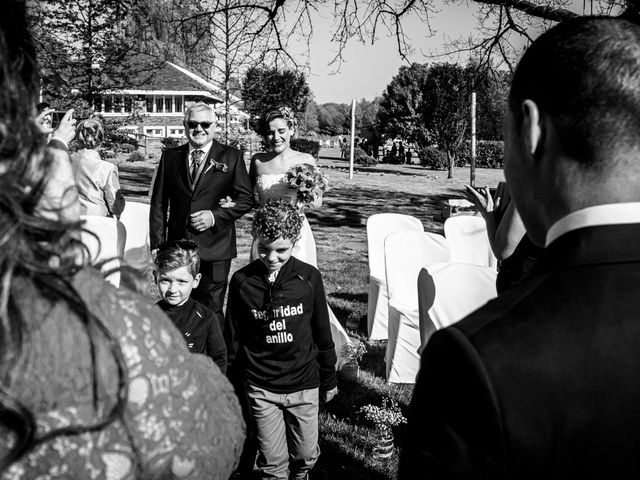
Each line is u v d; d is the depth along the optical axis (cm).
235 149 563
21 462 77
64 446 79
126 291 96
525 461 91
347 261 1108
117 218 623
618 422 92
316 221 1722
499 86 1238
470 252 670
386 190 2631
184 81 4556
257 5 1164
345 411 478
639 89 100
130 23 1443
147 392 88
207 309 351
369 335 654
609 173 102
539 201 111
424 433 99
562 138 104
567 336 96
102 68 1461
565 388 93
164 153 557
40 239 86
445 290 436
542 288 102
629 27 106
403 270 582
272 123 579
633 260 100
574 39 106
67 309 82
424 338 441
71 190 99
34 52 90
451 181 3184
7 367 77
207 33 1225
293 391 342
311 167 575
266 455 344
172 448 88
